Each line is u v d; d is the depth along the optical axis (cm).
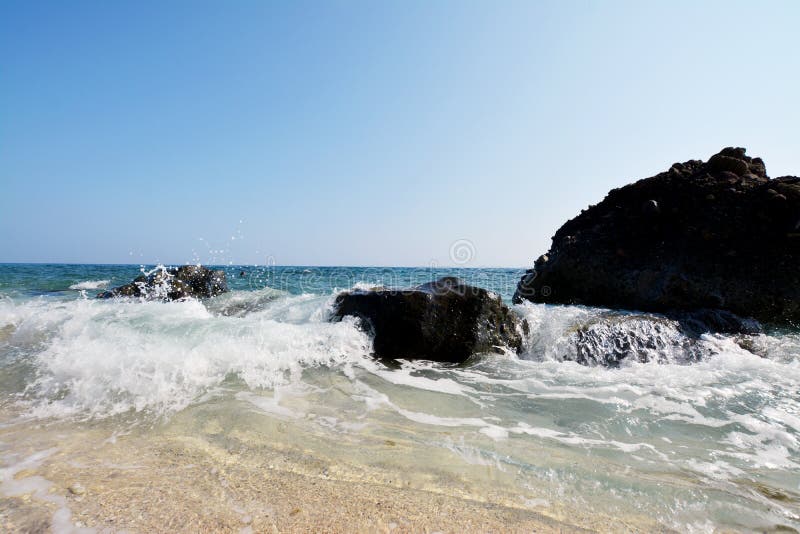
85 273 2156
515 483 257
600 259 958
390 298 564
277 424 337
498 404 402
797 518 230
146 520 209
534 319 677
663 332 637
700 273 790
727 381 484
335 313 624
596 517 226
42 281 1548
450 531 208
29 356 492
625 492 250
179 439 308
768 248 761
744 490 257
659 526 220
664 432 346
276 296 1019
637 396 431
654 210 929
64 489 236
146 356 466
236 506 223
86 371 436
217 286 1095
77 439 306
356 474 262
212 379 441
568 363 562
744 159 989
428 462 280
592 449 310
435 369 516
